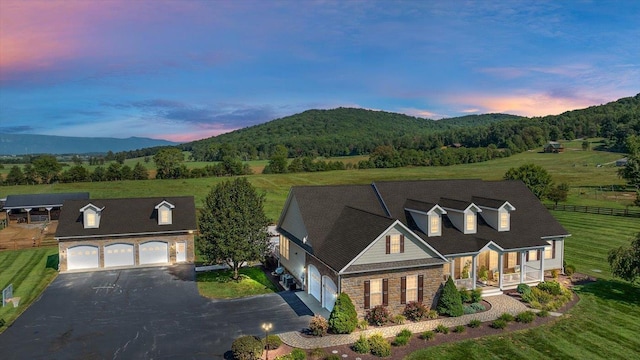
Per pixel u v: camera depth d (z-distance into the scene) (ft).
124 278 105.70
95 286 98.94
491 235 95.40
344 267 72.54
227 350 64.49
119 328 73.26
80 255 115.85
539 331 70.44
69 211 122.21
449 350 63.72
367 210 99.09
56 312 81.56
